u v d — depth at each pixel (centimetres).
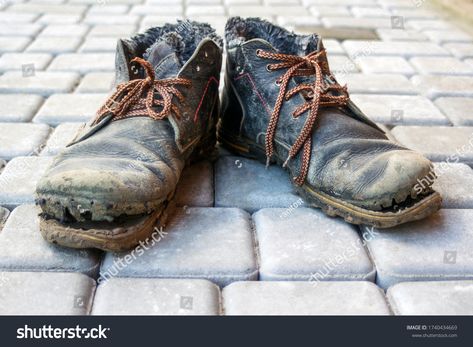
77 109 80
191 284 50
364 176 54
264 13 126
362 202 53
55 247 52
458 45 109
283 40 66
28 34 109
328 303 48
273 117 59
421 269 51
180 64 62
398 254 52
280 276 51
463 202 61
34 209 57
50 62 97
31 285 49
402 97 86
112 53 101
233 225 56
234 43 63
